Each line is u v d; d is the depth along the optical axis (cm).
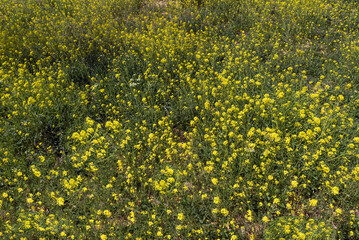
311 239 304
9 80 649
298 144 416
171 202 379
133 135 488
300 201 370
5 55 777
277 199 331
